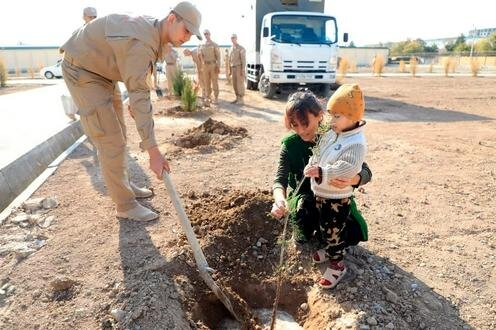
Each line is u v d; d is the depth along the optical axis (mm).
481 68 34156
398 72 32062
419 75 27938
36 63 47062
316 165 2492
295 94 2711
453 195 4652
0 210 4250
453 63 29766
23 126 7531
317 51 12695
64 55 3318
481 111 11633
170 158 5980
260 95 14680
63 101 7945
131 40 2912
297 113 2594
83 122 3428
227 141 6852
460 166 5793
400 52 67562
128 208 3855
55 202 4258
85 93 3305
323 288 2887
